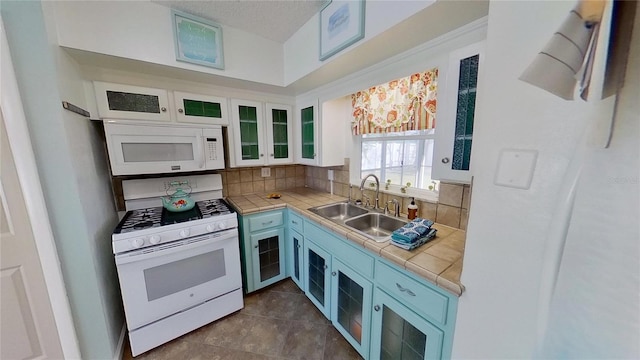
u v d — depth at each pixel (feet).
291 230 6.52
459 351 2.72
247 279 6.22
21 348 3.59
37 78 3.20
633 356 1.20
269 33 5.67
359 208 6.20
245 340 5.04
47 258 3.51
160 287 4.66
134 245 4.23
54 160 3.43
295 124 7.65
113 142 4.76
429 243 3.73
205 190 6.71
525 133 1.95
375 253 3.72
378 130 5.71
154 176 6.18
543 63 1.20
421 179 5.40
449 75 3.27
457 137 3.27
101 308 4.06
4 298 3.41
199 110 5.84
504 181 2.11
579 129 1.65
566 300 1.47
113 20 4.02
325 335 5.17
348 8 3.88
